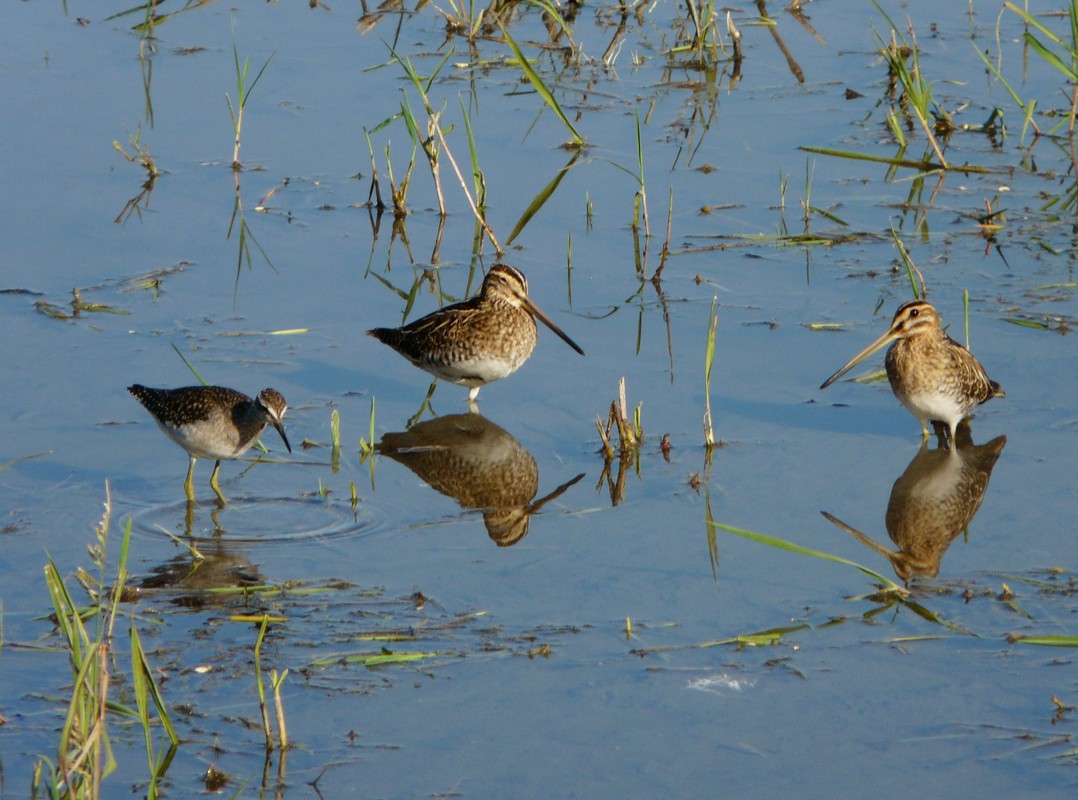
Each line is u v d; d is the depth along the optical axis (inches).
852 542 488.7
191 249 743.1
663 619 439.8
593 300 702.5
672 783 359.6
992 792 354.6
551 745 375.9
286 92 938.1
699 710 391.5
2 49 990.4
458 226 786.8
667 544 490.0
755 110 923.4
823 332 661.9
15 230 750.5
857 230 767.7
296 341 657.0
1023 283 700.7
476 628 432.8
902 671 409.4
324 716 387.9
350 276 725.3
